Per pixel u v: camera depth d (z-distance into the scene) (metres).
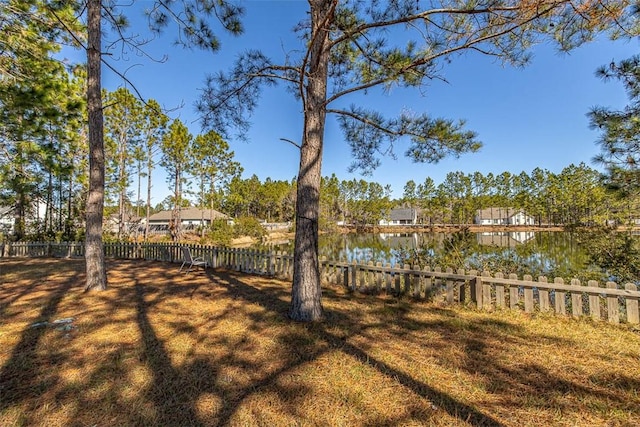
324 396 2.59
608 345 3.60
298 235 4.64
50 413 2.37
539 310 5.00
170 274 8.58
